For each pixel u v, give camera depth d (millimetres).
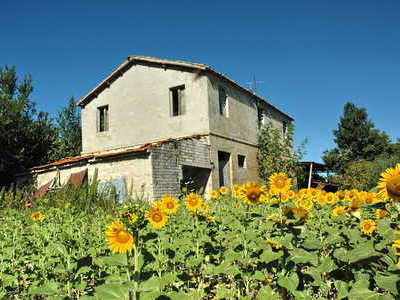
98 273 3318
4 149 17656
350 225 3223
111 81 17938
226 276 3451
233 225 3434
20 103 18734
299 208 2426
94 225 6039
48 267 3225
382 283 1763
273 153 18453
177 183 13344
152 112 16453
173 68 16047
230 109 16844
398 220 2662
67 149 25922
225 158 16406
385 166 22766
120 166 13414
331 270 2389
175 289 3070
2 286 3275
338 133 40125
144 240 2195
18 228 6016
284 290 2270
